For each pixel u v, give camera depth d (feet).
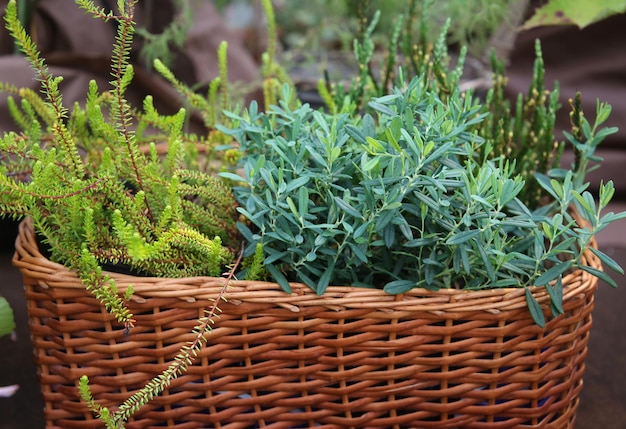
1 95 3.50
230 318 1.94
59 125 1.92
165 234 1.83
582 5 2.64
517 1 3.77
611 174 4.69
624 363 3.04
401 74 2.16
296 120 2.07
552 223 1.93
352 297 1.92
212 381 2.01
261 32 5.59
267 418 2.08
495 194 1.88
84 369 1.98
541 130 2.52
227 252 2.06
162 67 2.49
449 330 1.97
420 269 2.00
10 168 2.20
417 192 1.89
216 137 2.61
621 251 4.13
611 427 2.63
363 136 1.98
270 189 2.05
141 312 1.94
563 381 2.20
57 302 1.91
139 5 4.16
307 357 1.99
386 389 2.05
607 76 4.59
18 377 2.87
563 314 2.04
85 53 3.96
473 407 2.10
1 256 3.86
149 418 2.04
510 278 2.02
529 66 4.72
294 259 2.06
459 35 3.86
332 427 2.12
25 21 3.46
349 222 2.00
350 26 5.05
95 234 1.99
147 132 3.78
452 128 2.01
